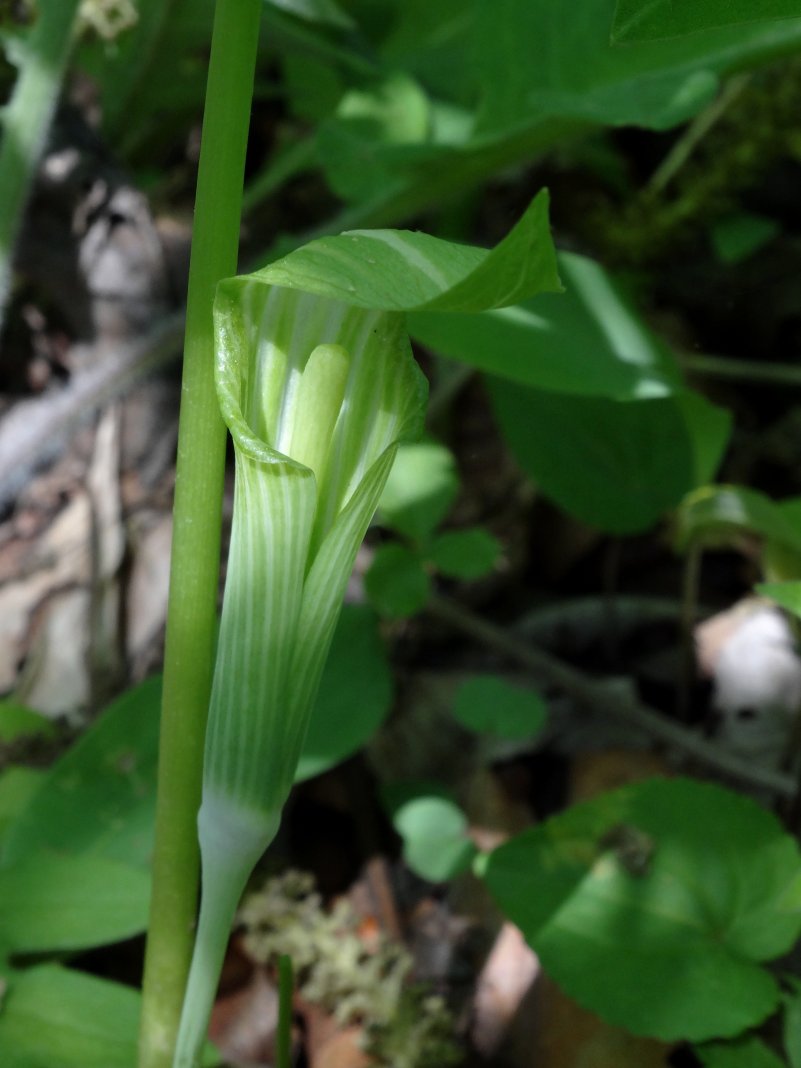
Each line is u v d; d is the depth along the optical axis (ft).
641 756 1.81
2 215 1.77
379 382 1.05
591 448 1.85
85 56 2.31
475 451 2.39
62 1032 1.27
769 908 1.35
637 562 2.26
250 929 1.52
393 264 0.96
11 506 2.11
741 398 2.55
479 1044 1.50
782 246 2.58
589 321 1.68
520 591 2.24
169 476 2.15
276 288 1.02
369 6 2.46
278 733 1.06
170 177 2.64
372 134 1.99
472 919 1.60
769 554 1.65
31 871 1.35
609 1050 1.44
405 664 1.99
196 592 1.10
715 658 2.04
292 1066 1.48
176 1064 1.15
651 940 1.34
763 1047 1.29
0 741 1.67
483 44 1.77
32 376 2.25
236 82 1.03
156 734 1.48
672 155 2.53
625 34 0.97
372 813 1.77
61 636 1.94
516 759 1.81
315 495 1.01
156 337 2.15
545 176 2.71
